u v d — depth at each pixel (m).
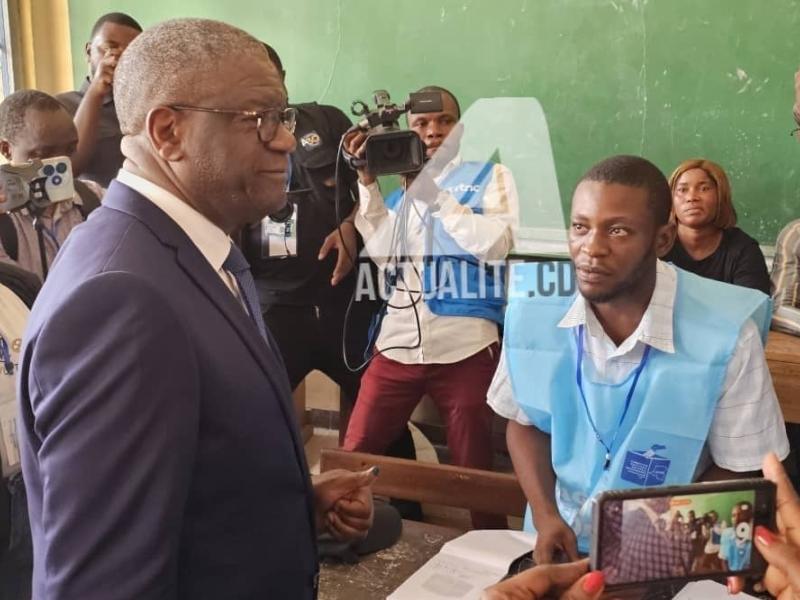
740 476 1.05
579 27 2.70
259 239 2.09
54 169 1.39
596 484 1.09
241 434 0.75
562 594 0.74
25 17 3.26
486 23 2.81
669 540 0.71
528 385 1.15
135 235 0.74
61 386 0.65
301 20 3.05
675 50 2.61
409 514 1.99
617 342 1.08
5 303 1.08
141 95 0.78
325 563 1.13
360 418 1.96
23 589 1.07
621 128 2.72
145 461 0.65
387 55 2.97
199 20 0.80
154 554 0.65
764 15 2.50
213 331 0.74
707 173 2.27
